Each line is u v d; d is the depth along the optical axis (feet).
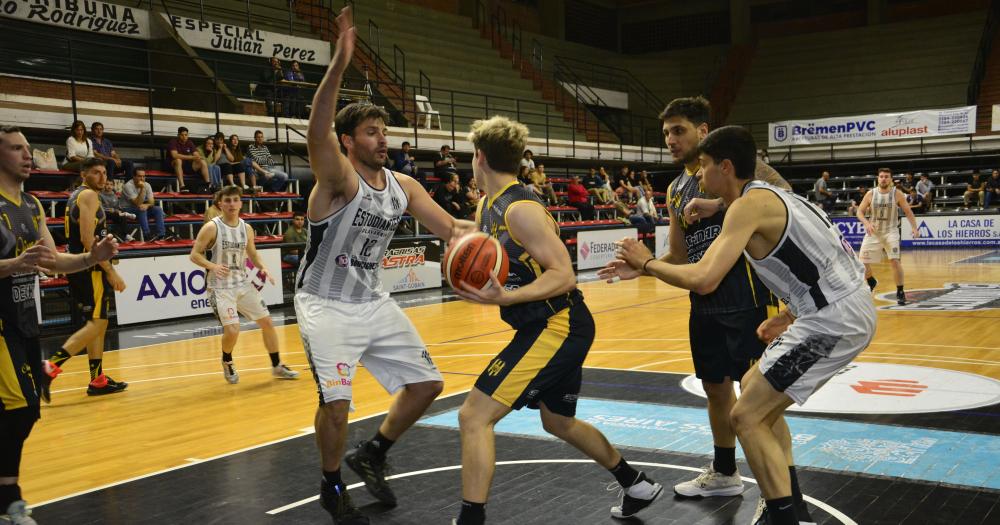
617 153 83.30
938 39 95.81
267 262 43.45
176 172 48.11
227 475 14.69
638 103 105.50
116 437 17.94
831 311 10.05
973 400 18.63
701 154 10.71
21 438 11.89
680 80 108.06
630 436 16.42
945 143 81.15
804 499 12.41
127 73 57.36
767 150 87.20
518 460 14.98
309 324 12.09
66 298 38.32
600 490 13.29
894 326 30.58
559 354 10.85
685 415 18.11
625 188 76.69
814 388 10.16
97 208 22.57
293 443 16.90
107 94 56.03
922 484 13.00
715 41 112.98
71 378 25.45
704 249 12.65
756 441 10.10
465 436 10.62
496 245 10.44
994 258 61.46
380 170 12.34
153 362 28.14
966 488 12.77
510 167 11.27
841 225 75.77
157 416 19.93
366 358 12.84
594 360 25.70
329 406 11.75
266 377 24.84
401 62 76.69
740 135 10.51
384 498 12.75
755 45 106.52
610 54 110.32
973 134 77.05
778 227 9.94
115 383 23.07
